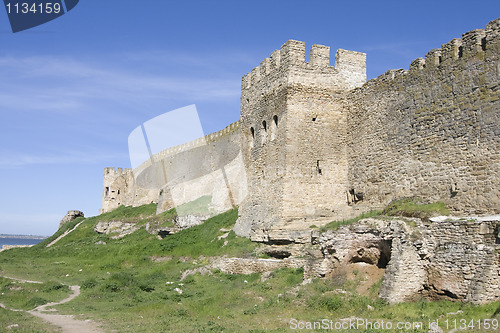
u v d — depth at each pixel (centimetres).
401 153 2497
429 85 2369
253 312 1811
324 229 2409
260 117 3188
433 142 2306
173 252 3438
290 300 1873
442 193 2217
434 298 1775
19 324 1692
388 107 2628
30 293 2520
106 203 7156
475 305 1583
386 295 1762
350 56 3036
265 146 3081
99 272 3291
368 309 1695
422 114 2391
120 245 4238
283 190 2795
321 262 2069
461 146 2153
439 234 1834
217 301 2070
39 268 3672
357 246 2020
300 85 2912
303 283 2041
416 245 1820
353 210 2731
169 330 1595
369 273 1978
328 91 2952
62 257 4347
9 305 2253
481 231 1702
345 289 1902
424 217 2009
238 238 3162
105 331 1602
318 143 2888
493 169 1995
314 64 2958
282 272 2302
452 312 1573
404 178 2456
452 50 2261
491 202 1983
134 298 2317
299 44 2956
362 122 2814
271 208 2892
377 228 1938
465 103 2161
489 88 2058
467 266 1694
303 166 2842
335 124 2933
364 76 3048
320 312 1720
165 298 2267
